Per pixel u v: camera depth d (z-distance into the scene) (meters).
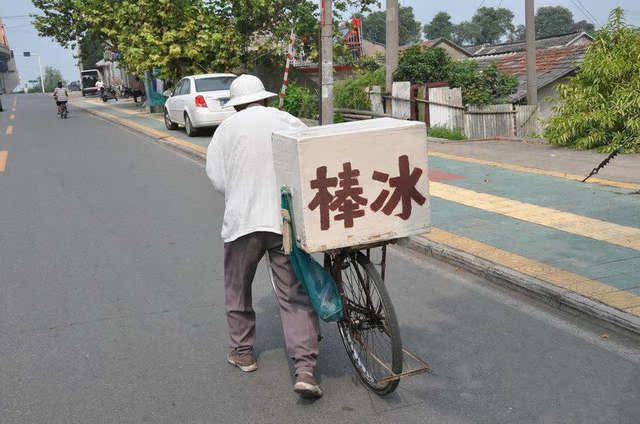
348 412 3.66
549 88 22.09
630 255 5.77
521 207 7.71
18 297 5.66
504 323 4.78
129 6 22.27
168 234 7.61
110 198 9.75
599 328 4.63
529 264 5.66
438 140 13.72
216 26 22.23
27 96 63.62
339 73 25.77
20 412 3.76
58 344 4.67
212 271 6.22
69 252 6.99
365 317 3.87
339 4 22.45
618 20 12.20
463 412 3.61
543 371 4.04
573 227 6.76
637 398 3.69
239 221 3.79
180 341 4.68
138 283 5.94
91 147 15.95
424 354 4.33
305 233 3.41
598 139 11.43
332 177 3.39
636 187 8.35
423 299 5.33
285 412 3.69
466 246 6.29
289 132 3.62
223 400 3.84
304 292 3.87
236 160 3.79
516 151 11.90
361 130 3.40
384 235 3.53
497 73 17.81
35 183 11.20
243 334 4.16
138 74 23.67
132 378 4.14
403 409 3.67
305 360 3.77
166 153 14.41
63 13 36.34
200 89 16.77
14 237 7.67
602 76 11.74
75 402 3.86
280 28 22.30
